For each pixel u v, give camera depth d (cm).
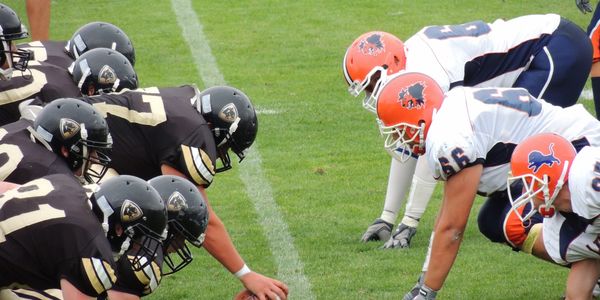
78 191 1102
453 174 1233
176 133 1316
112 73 1487
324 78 2805
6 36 1503
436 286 1272
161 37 3238
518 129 1262
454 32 1566
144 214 1081
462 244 1680
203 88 2698
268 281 1323
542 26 1611
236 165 2119
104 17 3488
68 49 1684
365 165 2116
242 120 1348
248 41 3195
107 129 1264
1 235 1054
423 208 1669
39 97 1510
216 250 1307
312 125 2403
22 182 1227
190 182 1212
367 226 1762
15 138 1264
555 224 1232
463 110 1247
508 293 1465
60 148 1240
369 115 2483
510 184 1237
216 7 3647
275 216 1816
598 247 1193
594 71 2028
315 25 3384
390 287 1490
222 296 1472
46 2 2272
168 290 1495
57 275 1052
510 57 1591
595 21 2016
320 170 2072
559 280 1518
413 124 1295
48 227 1046
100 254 1047
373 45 1496
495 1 3609
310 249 1656
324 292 1477
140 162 1338
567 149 1157
